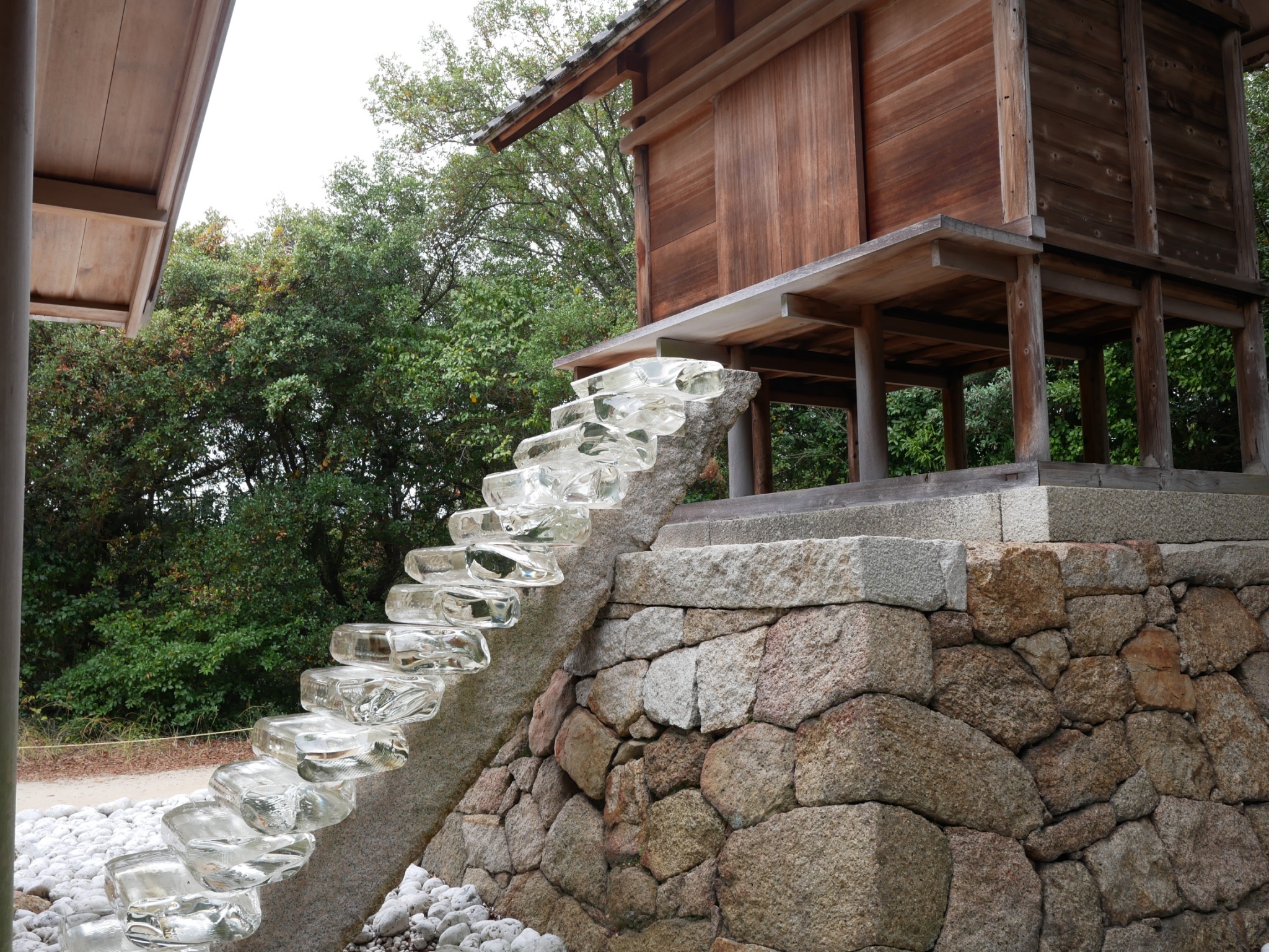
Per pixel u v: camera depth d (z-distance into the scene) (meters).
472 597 2.83
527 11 15.81
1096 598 3.16
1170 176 4.74
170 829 2.43
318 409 13.88
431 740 2.83
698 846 2.82
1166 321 5.47
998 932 2.50
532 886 3.45
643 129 6.37
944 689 2.63
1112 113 4.51
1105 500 3.58
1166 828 3.03
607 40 5.82
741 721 2.77
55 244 4.36
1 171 1.91
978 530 3.64
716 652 2.88
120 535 12.91
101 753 8.95
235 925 2.37
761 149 5.48
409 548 14.16
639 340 5.68
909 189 4.64
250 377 12.92
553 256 16.16
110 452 12.66
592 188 15.62
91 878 4.18
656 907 2.91
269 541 12.16
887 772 2.42
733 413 3.57
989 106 4.29
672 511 3.44
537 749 3.62
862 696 2.48
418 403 12.75
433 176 15.65
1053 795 2.77
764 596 2.77
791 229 5.25
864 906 2.33
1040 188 4.17
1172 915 2.93
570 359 6.17
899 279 4.40
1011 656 2.84
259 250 13.37
